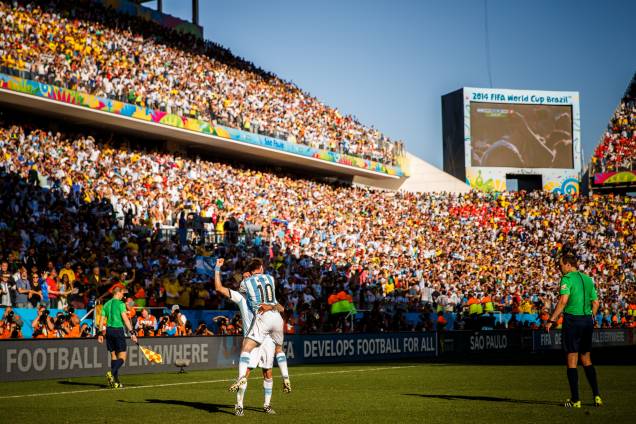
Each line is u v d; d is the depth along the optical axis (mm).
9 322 19797
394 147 55844
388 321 31094
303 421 9398
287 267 33781
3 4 34844
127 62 39812
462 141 60688
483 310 36312
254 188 42594
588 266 48719
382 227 47000
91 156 34219
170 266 27531
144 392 13555
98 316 21328
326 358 23719
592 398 12016
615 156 60000
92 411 10586
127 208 31969
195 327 24516
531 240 51062
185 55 45375
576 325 10516
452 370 19547
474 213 52875
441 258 45812
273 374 18359
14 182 28219
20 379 15891
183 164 39812
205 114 41250
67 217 28344
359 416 9922
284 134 46000
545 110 61750
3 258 22750
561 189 61656
